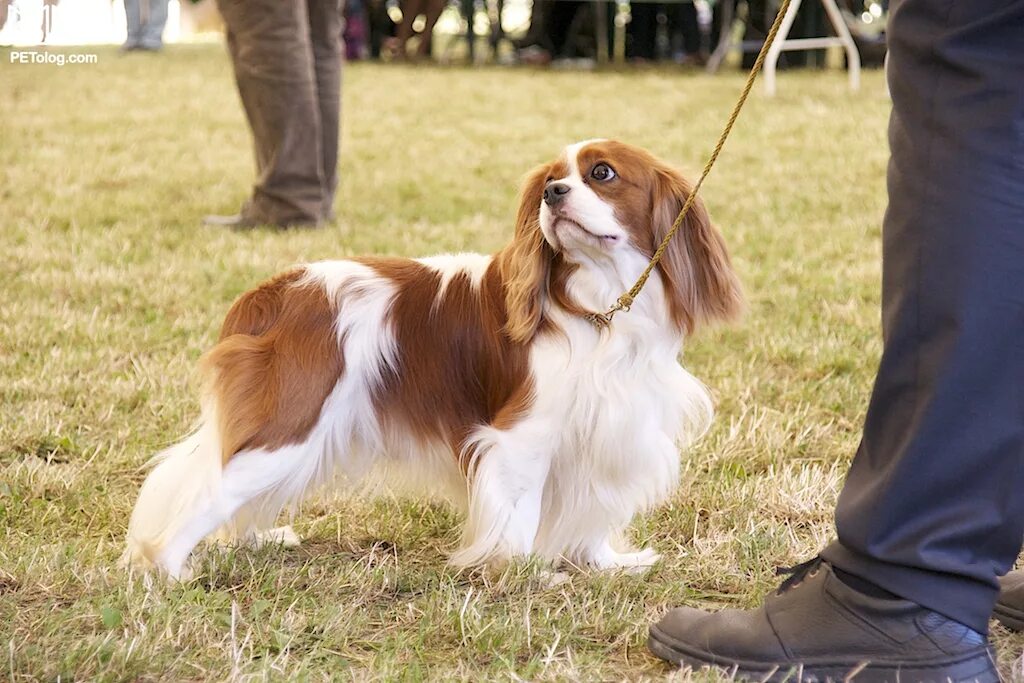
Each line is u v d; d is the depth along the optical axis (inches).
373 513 141.0
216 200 334.0
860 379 191.8
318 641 105.9
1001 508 85.6
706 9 721.0
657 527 139.6
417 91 557.9
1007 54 83.0
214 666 100.2
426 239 287.9
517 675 98.2
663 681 98.2
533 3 698.2
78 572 118.1
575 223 114.3
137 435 163.6
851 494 90.4
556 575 123.3
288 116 287.7
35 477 145.5
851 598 92.0
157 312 224.8
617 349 118.3
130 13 705.6
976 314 83.1
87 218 306.5
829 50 632.4
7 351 200.7
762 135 426.9
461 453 123.3
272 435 119.2
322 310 123.0
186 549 119.8
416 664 100.4
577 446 121.0
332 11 297.1
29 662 97.3
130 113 485.1
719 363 200.1
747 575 122.1
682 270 120.2
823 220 315.0
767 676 94.5
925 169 85.4
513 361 120.5
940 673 88.2
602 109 498.0
